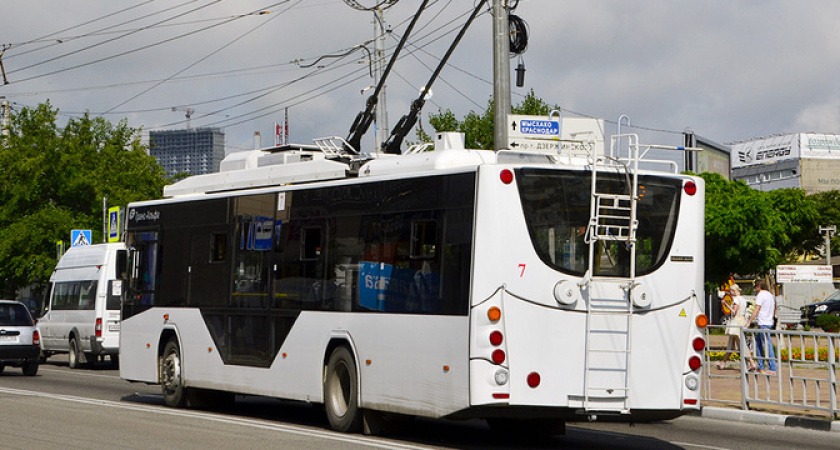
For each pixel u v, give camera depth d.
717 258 42.66
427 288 12.30
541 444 13.42
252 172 16.36
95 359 30.67
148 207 18.44
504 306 11.49
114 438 13.04
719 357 19.02
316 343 14.16
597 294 11.74
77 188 47.84
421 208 12.55
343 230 13.89
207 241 16.75
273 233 15.27
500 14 20.83
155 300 17.92
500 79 20.81
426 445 12.71
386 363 12.87
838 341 15.67
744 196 42.69
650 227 12.09
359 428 13.52
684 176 12.30
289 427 14.35
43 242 46.31
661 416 11.99
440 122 42.50
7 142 48.66
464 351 11.62
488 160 12.80
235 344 15.87
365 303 13.34
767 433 15.15
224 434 13.47
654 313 11.97
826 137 123.50
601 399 11.70
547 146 21.50
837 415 16.03
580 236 11.80
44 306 31.78
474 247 11.62
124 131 51.31
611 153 12.20
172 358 17.42
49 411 16.50
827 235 57.62
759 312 23.78
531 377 11.50
